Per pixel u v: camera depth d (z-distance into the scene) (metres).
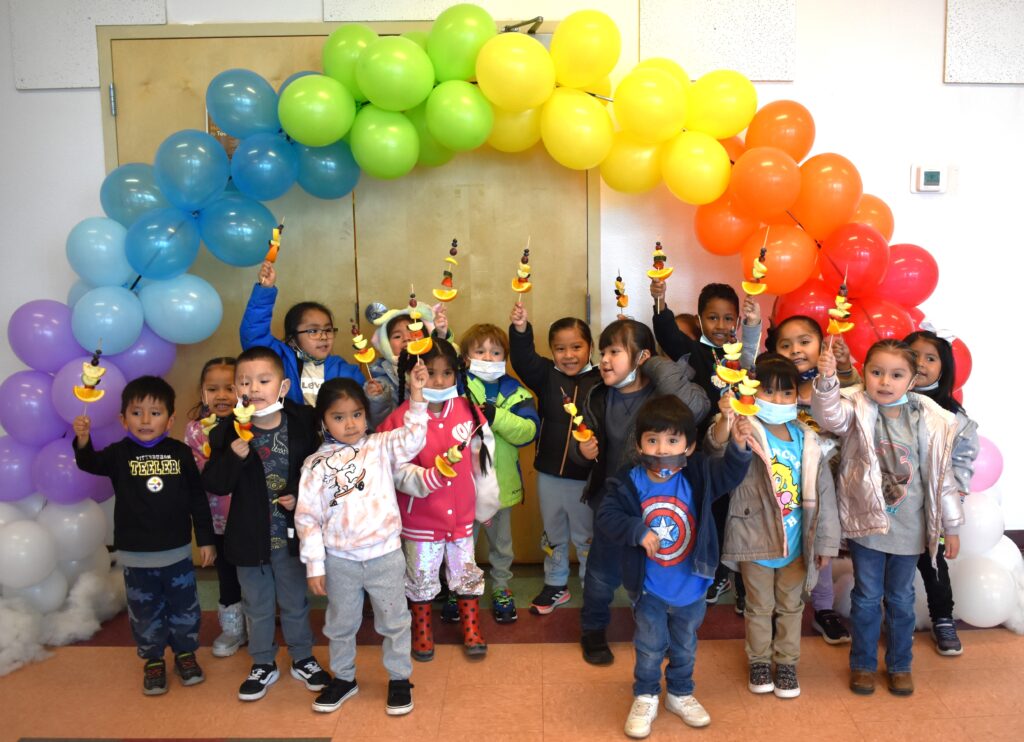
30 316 3.18
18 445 3.26
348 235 3.70
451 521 2.86
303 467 2.64
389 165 3.14
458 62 3.15
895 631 2.72
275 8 3.61
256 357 2.69
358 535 2.60
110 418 3.16
